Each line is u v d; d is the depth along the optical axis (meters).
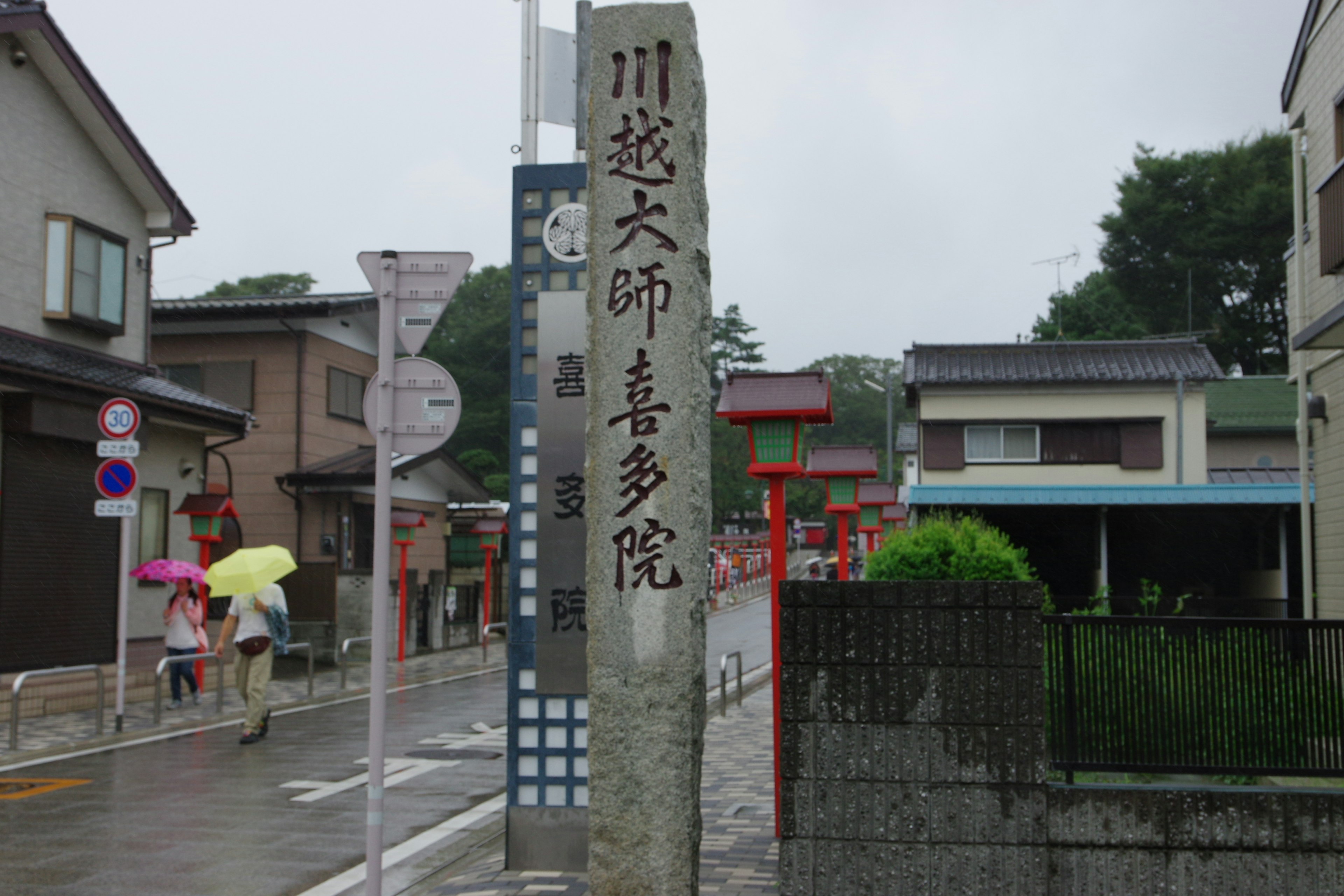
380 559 5.14
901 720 5.39
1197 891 5.23
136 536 17.14
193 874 6.71
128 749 11.48
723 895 5.80
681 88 5.21
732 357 57.34
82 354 16.11
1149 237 39.47
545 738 6.48
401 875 6.82
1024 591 5.35
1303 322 12.92
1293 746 5.64
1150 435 23.94
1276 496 18.36
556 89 7.29
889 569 10.23
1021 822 5.31
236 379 24.20
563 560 6.42
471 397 44.53
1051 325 41.78
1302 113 13.05
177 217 17.91
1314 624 5.70
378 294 5.39
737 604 47.88
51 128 15.73
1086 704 5.76
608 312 5.18
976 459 24.44
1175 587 21.58
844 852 5.38
